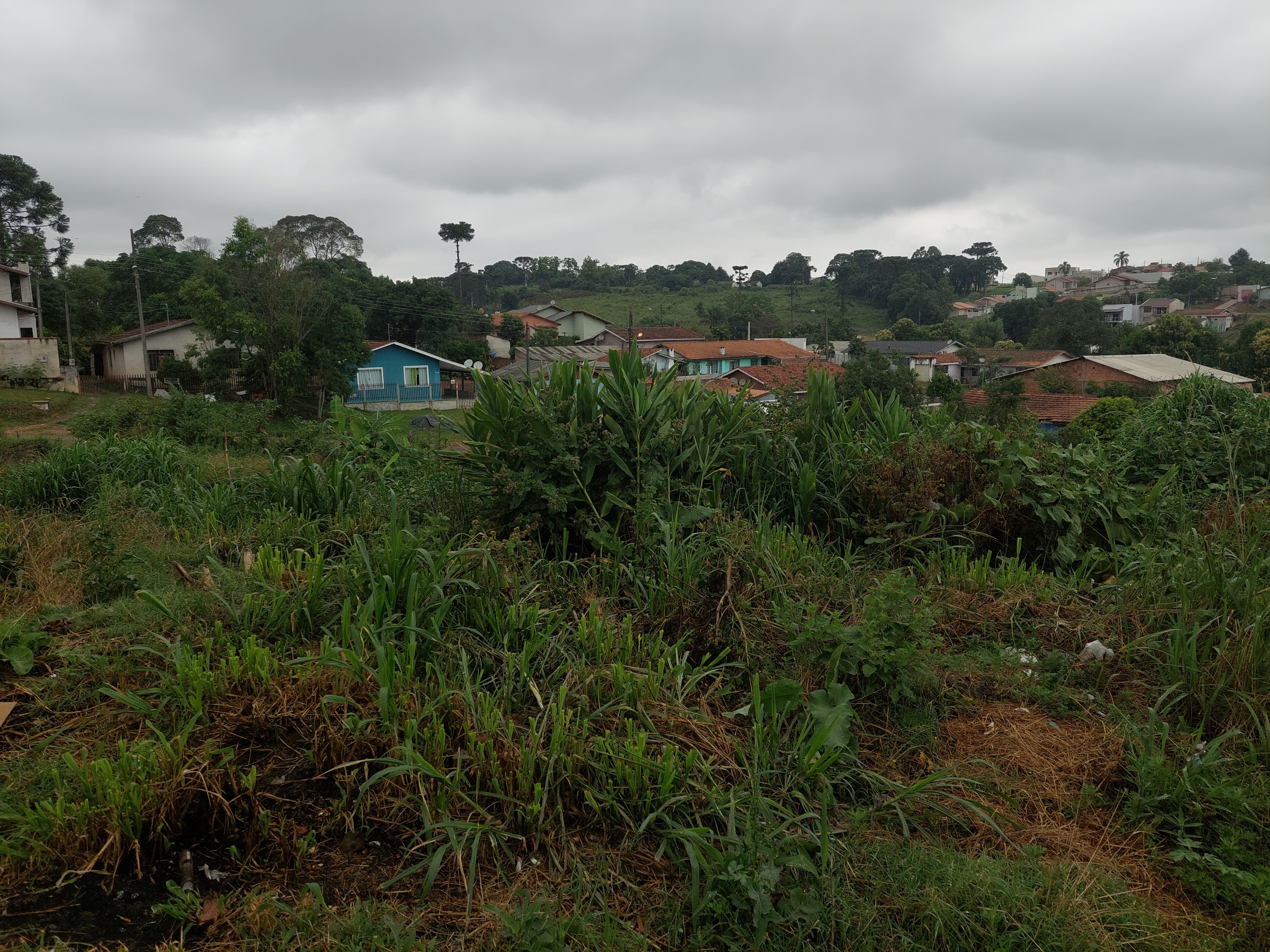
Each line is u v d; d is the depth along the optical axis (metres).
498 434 4.80
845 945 2.32
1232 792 2.80
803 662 3.54
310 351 34.75
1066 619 4.27
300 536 4.88
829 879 2.48
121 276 52.31
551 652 3.40
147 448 7.26
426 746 2.82
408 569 3.67
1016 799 2.97
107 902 2.25
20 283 39.16
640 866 2.56
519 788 2.72
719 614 3.75
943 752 3.27
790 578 4.27
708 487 5.50
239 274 33.47
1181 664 3.59
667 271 132.75
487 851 2.55
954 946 2.33
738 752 2.95
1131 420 7.21
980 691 3.69
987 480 5.29
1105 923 2.41
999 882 2.48
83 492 6.27
